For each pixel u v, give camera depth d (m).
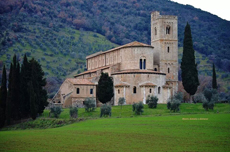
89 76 140.75
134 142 57.97
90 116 98.56
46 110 114.56
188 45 125.81
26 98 102.19
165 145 55.28
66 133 69.12
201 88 180.62
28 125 94.06
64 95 117.31
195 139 58.66
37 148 56.09
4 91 101.88
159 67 131.50
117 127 73.75
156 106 107.88
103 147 55.12
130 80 117.31
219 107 109.94
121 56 125.38
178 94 122.56
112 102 119.25
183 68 125.62
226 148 52.38
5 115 100.25
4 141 63.12
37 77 103.06
